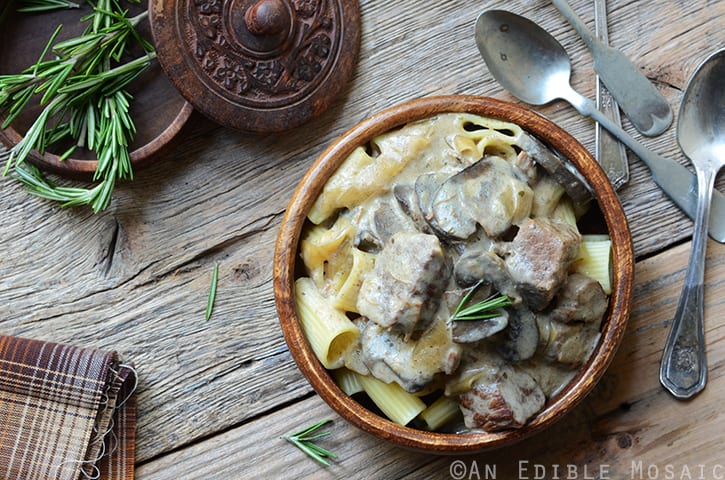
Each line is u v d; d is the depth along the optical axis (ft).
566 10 1.72
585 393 1.55
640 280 1.73
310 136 1.76
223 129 1.76
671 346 1.72
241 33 1.67
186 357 1.77
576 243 1.53
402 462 1.74
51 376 1.70
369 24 1.75
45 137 1.70
